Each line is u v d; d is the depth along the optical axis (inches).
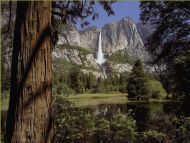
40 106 144.2
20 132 142.6
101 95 4042.8
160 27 814.5
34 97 143.7
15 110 144.5
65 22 340.5
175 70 751.7
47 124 145.3
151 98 2920.8
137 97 2947.8
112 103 2632.9
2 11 283.0
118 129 408.2
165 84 800.9
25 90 143.9
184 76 733.3
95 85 4783.5
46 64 146.9
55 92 432.5
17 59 146.3
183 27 801.6
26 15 146.3
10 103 147.6
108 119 426.6
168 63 808.9
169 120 481.4
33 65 144.9
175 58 775.7
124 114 442.0
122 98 3321.9
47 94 146.3
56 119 390.3
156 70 832.3
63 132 388.2
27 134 142.5
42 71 145.8
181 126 448.8
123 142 410.0
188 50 795.4
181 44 808.3
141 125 520.1
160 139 420.5
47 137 145.1
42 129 143.9
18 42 146.9
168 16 801.6
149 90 2920.8
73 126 393.4
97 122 406.6
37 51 145.5
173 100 725.3
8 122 146.8
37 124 143.3
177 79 740.0
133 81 3024.1
